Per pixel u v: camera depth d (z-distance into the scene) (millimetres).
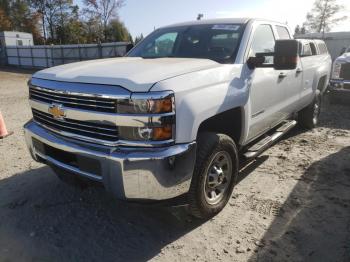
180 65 3256
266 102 4242
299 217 3557
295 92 5355
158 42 4531
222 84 3301
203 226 3406
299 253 2988
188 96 2875
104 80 2848
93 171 2928
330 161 5145
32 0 62812
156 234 3295
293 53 3369
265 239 3186
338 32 18750
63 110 3061
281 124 5547
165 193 2855
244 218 3539
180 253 3014
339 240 3162
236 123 3779
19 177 4582
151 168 2715
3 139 6387
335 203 3848
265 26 4484
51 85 3170
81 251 3049
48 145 3305
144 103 2658
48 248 3090
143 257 2969
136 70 3025
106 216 3613
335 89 9727
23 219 3559
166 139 2748
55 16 64312
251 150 4156
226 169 3562
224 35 4066
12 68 33781
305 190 4176
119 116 2709
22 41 37688
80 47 29094
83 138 2990
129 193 2768
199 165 3119
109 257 2971
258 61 3771
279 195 4043
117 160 2709
